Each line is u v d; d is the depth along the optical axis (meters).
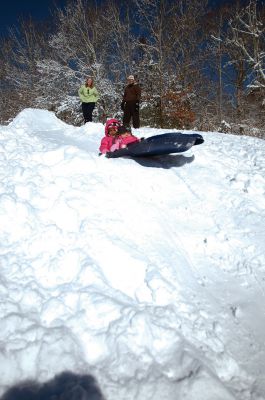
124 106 8.86
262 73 15.47
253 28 15.80
